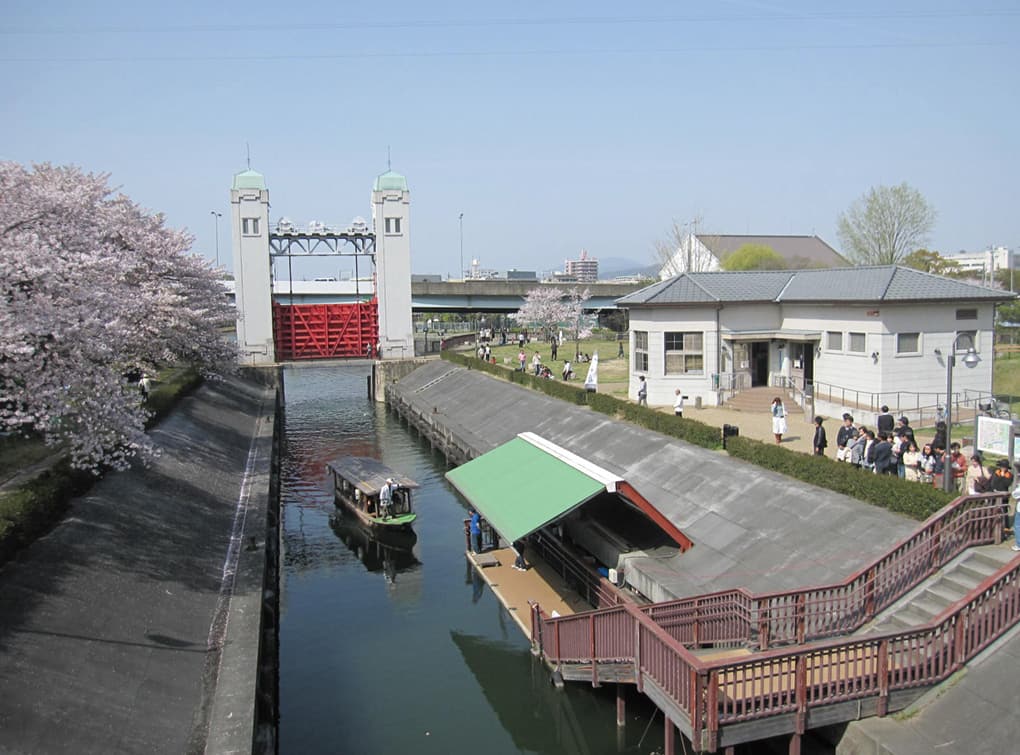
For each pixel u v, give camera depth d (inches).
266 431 1868.8
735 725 536.4
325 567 1208.2
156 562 828.6
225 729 558.9
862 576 649.0
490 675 861.2
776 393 1478.8
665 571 869.2
